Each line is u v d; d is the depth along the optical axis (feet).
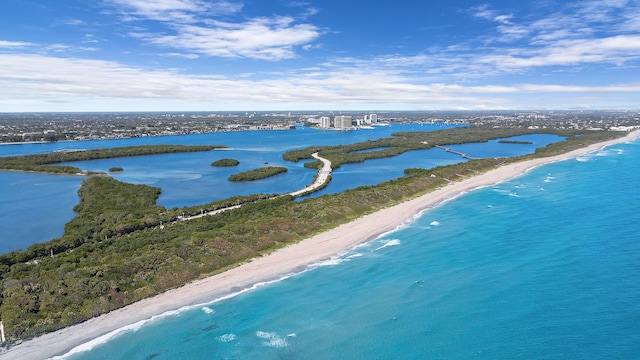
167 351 153.38
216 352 152.97
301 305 184.03
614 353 143.13
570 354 143.84
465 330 161.07
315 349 153.89
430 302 183.11
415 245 252.62
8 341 153.99
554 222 286.87
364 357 148.56
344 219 301.84
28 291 178.91
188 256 218.79
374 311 177.68
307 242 258.16
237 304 185.06
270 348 154.92
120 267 199.11
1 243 272.92
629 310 167.94
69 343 156.25
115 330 165.27
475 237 262.88
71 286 182.70
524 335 155.63
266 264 225.35
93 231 271.69
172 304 184.65
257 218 286.66
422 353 148.97
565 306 173.68
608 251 229.45
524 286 192.95
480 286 195.42
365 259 232.53
